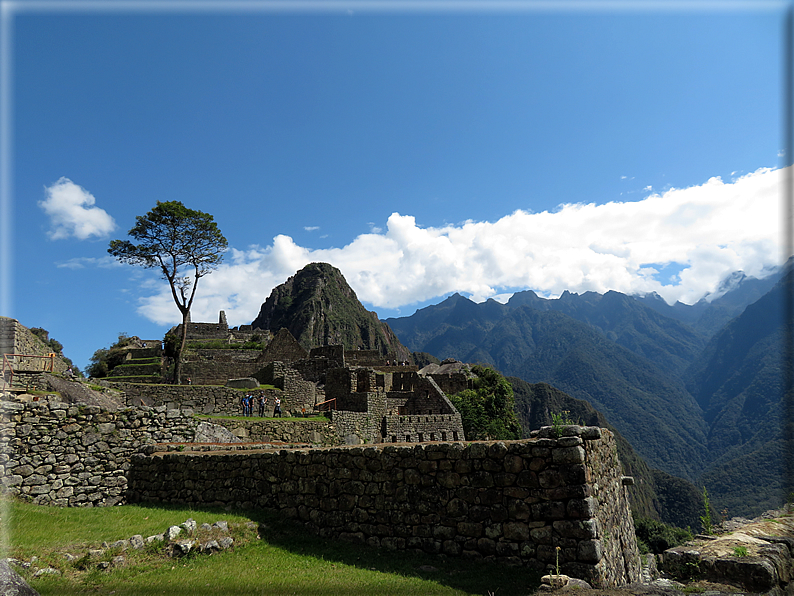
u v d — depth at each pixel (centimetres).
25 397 1477
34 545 905
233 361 5872
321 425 2888
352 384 3591
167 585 826
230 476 1351
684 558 863
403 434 3675
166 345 5925
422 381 4550
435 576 855
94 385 2473
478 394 5316
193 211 4512
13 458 1328
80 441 1450
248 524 1114
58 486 1377
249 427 2452
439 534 948
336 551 1018
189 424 1698
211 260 4731
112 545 930
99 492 1445
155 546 960
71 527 1063
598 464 945
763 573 779
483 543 888
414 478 1005
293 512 1192
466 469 940
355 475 1097
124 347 6488
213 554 987
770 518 1077
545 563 812
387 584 827
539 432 933
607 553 873
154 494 1463
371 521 1047
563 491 820
